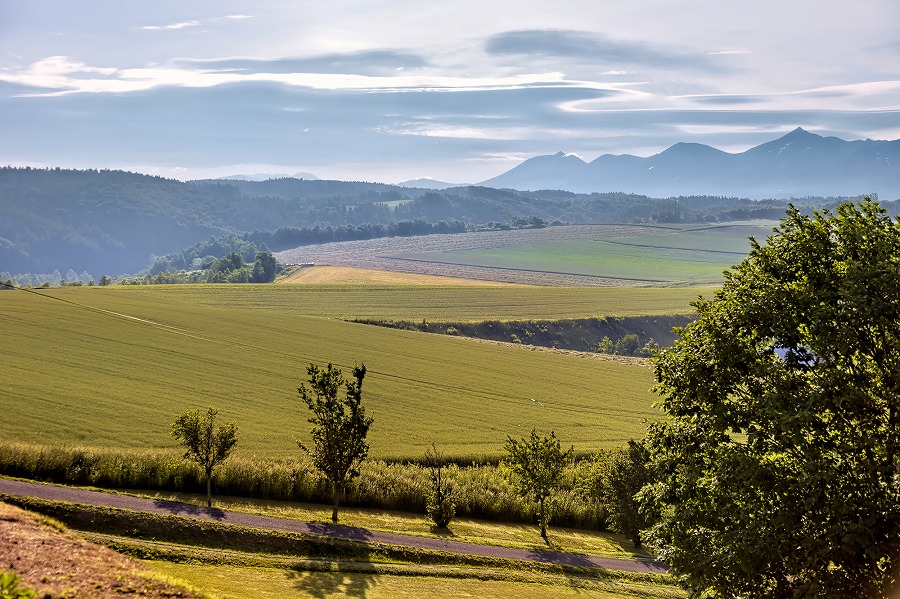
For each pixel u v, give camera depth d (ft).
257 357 317.42
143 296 460.14
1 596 28.07
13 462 144.25
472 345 405.39
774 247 92.79
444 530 153.89
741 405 83.87
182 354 306.35
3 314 341.41
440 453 211.41
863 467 75.25
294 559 118.52
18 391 226.58
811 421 77.20
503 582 123.54
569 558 145.18
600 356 423.64
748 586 76.89
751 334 88.33
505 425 253.03
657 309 566.36
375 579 114.52
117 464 153.69
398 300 549.13
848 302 78.38
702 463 84.84
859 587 73.05
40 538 86.28
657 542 86.94
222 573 105.29
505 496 176.96
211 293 528.22
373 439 221.46
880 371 81.20
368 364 329.93
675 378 90.27
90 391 236.63
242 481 159.22
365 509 163.84
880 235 83.97
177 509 134.21
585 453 227.61
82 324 338.95
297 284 603.67
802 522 75.77
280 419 229.66
